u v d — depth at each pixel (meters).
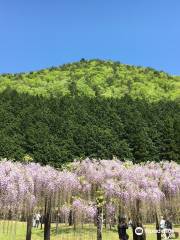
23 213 24.75
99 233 25.36
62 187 26.98
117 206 25.80
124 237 25.19
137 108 104.00
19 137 79.75
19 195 23.64
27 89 159.12
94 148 80.38
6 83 171.88
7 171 23.95
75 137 82.25
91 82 170.62
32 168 26.77
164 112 103.44
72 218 28.53
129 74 191.25
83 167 29.28
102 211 25.58
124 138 88.06
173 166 30.75
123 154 80.88
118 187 25.94
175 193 27.83
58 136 84.06
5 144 74.50
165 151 84.44
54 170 27.70
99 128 85.56
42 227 39.72
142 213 25.59
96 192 26.78
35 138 78.81
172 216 29.25
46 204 26.56
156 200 25.89
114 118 92.94
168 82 186.38
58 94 147.12
